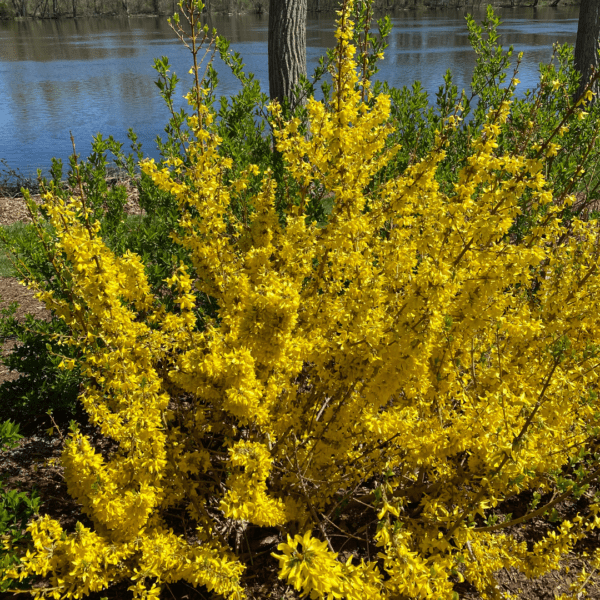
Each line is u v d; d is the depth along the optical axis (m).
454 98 4.52
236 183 2.84
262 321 1.96
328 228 2.51
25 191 2.76
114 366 2.24
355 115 2.72
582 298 2.58
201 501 2.52
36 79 24.19
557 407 2.18
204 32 2.72
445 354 2.20
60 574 2.21
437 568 1.83
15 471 3.22
